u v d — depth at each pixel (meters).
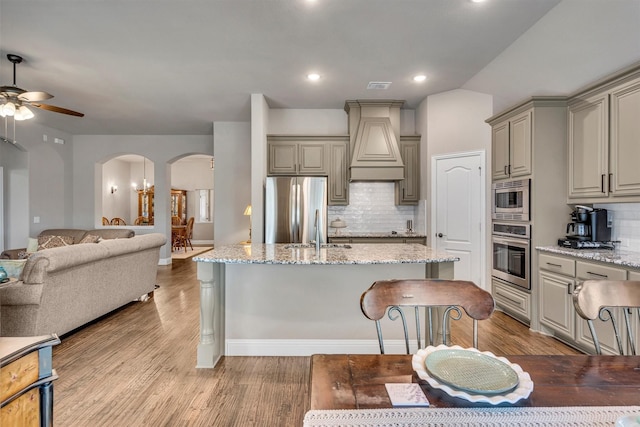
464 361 1.09
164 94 4.71
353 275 2.91
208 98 4.89
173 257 8.59
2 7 2.69
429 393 0.96
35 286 2.73
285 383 2.42
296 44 3.33
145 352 2.94
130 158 11.05
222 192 6.15
